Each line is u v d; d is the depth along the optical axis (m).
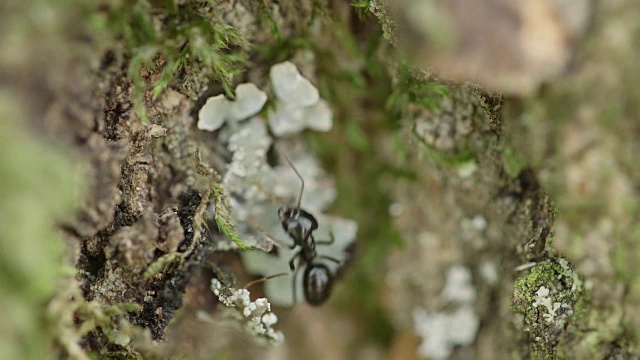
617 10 0.07
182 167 0.07
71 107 0.06
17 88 0.06
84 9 0.06
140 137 0.07
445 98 0.07
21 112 0.06
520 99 0.07
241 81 0.07
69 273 0.06
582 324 0.07
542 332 0.07
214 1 0.07
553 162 0.07
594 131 0.07
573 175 0.07
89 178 0.06
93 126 0.06
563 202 0.07
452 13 0.07
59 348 0.06
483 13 0.07
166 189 0.07
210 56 0.07
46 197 0.06
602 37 0.07
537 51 0.07
